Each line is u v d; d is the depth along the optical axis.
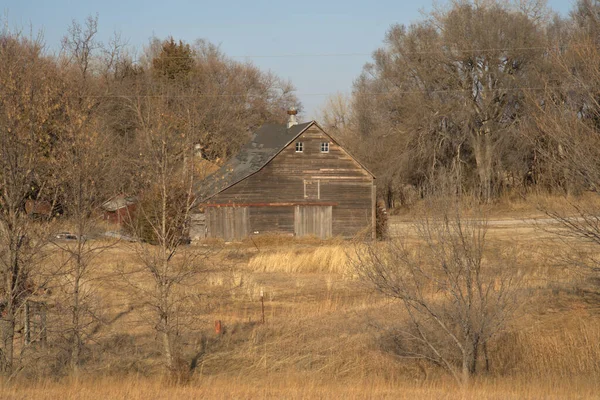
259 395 18.41
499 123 79.69
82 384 19.97
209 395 18.36
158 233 20.98
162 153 20.67
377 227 62.06
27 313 21.75
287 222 62.28
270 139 67.44
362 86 104.00
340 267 40.38
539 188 68.69
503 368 22.20
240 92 107.44
